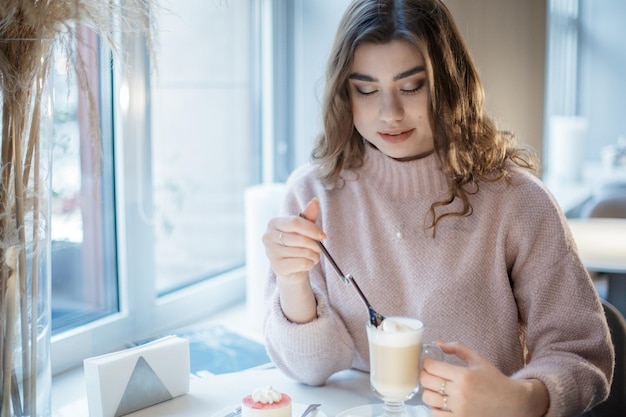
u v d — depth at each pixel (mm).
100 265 1984
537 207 1297
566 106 5715
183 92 2395
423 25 1251
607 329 1234
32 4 1032
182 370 1326
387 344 1069
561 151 4539
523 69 3174
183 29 2381
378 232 1393
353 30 1265
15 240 1060
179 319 2223
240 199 2680
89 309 1967
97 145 1223
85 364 1241
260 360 1804
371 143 1401
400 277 1377
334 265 1205
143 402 1274
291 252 1211
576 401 1137
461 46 1306
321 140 1452
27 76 1057
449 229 1339
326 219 1425
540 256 1280
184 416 1245
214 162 2545
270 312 1374
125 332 1998
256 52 2678
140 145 2018
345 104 1345
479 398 1045
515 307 1325
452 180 1324
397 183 1383
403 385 1081
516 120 3115
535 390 1103
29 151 1078
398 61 1233
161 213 2314
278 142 2697
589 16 5770
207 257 2531
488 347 1321
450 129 1283
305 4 2613
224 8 2537
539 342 1254
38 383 1125
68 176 1879
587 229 2734
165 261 2334
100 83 1920
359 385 1364
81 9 1075
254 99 2699
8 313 1066
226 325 2232
